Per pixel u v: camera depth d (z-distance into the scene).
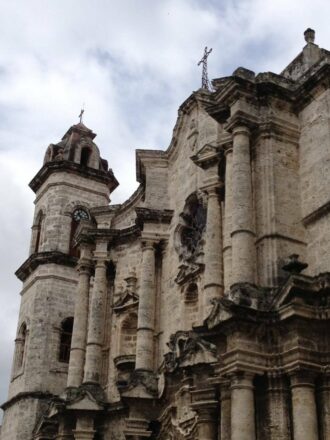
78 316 38.19
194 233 32.94
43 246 49.31
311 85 25.12
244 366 20.77
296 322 20.55
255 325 21.19
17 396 44.06
